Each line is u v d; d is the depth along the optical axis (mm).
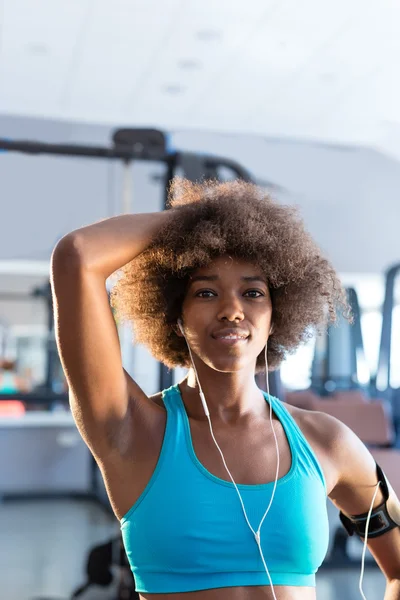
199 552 1104
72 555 5020
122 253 1151
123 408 1159
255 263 1197
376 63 7297
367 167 10398
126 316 1313
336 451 1236
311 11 6141
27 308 8234
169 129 9656
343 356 9031
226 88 8070
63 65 7379
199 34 6590
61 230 8719
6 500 6871
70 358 1114
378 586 4254
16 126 9156
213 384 1198
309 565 1136
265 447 1182
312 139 10102
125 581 3777
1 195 8562
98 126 9414
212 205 1228
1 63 7348
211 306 1178
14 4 5977
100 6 6020
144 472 1153
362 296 10523
